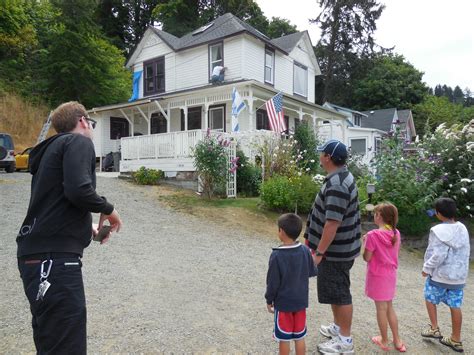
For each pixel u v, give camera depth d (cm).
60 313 199
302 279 295
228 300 453
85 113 241
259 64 1906
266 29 4212
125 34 4356
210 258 630
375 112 3897
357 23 4194
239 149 1245
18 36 2700
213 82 1797
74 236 211
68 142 213
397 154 1006
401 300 520
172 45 2030
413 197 936
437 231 372
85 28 2525
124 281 496
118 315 394
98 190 1150
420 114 4559
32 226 207
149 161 1388
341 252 320
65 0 2466
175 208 994
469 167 984
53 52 2467
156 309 414
